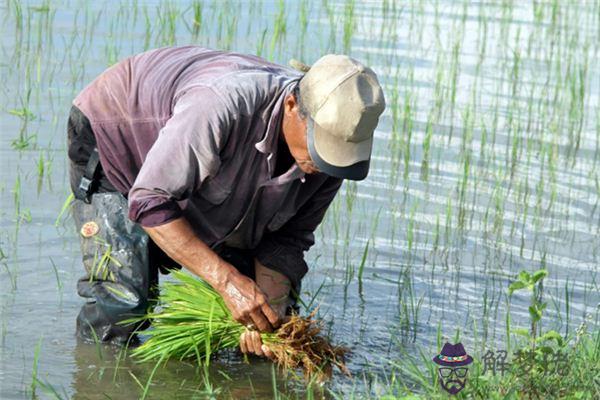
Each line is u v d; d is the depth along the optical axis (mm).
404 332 6227
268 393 5406
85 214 5898
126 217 5820
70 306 6312
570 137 9891
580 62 12305
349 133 4777
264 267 5906
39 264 6801
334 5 13820
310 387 5172
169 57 5566
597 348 5332
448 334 6219
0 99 9508
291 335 5516
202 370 5641
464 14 13391
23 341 5848
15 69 10312
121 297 5766
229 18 12664
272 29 12391
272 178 5285
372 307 6570
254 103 5051
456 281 7039
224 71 5195
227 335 5723
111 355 5754
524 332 5094
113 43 11320
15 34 11352
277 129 5078
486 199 8445
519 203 8406
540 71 11938
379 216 8008
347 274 7004
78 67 10508
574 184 8891
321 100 4781
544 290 6934
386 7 14180
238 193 5336
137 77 5570
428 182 8695
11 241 7070
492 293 6852
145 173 5023
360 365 5770
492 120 10266
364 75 4812
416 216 8047
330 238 7605
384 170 8867
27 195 7766
